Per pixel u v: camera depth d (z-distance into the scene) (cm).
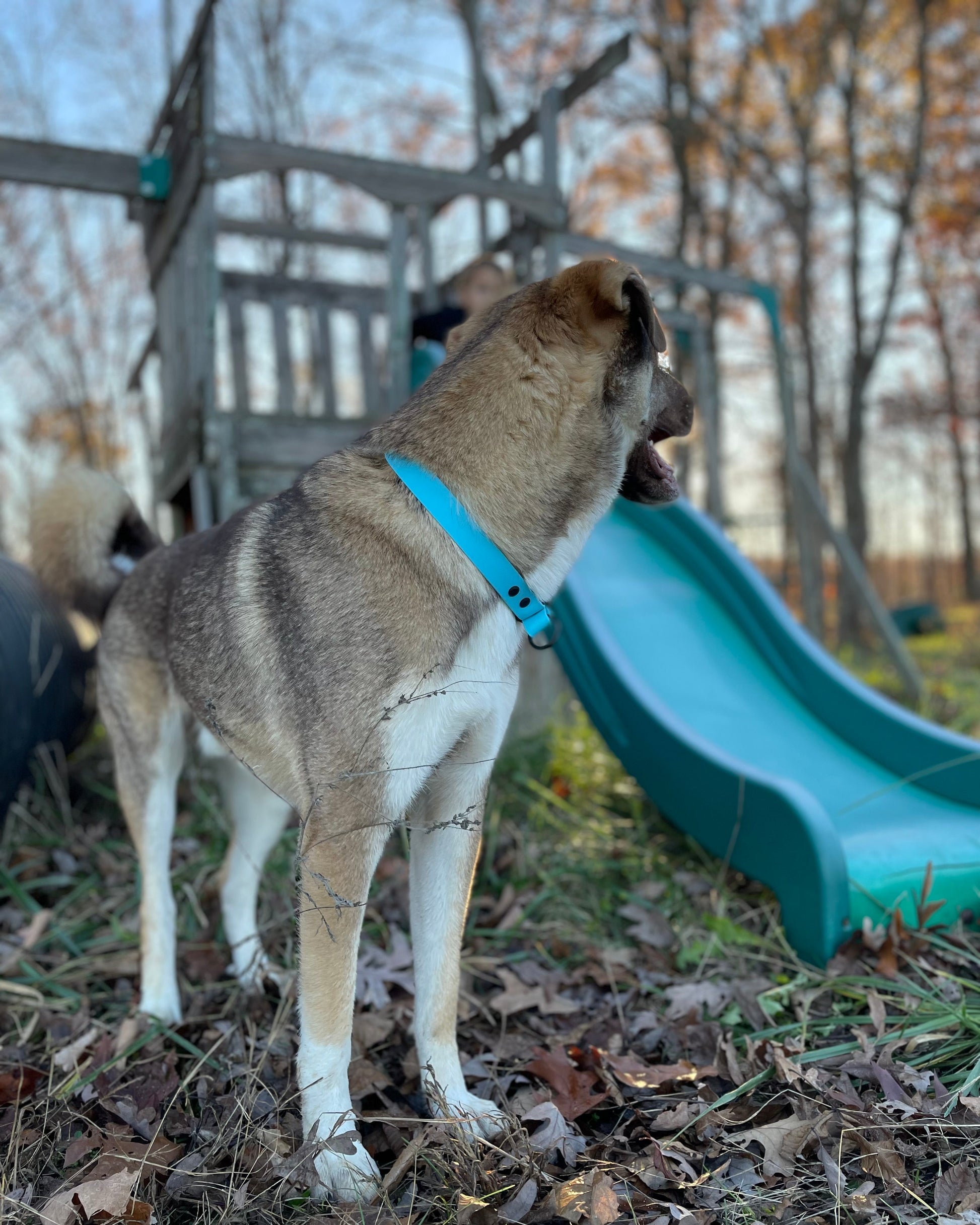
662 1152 86
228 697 102
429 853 99
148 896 117
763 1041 104
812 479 308
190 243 239
